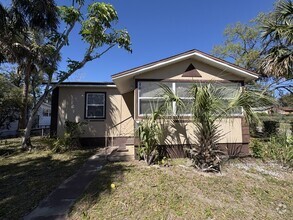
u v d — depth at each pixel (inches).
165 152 277.9
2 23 301.0
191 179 196.2
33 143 426.0
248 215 135.6
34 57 382.9
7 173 223.0
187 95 283.1
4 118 537.0
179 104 249.3
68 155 315.3
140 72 285.9
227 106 220.2
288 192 172.6
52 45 374.0
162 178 197.6
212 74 301.1
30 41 385.1
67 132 373.7
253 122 233.3
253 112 221.5
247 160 271.7
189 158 273.7
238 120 294.7
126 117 440.5
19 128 610.5
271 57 315.3
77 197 158.9
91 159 288.4
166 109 256.7
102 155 313.4
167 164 246.5
